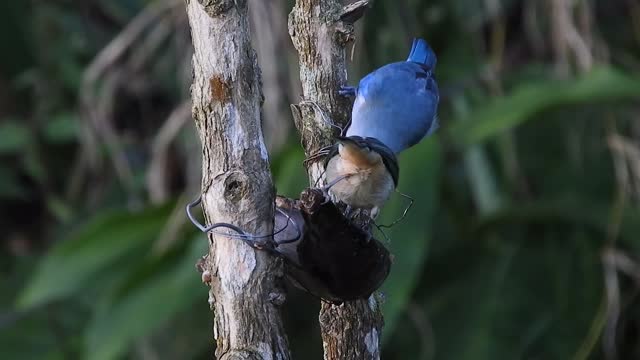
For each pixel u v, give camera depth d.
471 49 11.03
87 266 9.93
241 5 4.39
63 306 10.86
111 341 8.79
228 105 4.34
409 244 8.49
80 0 12.42
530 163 10.96
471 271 10.56
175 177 11.17
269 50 9.40
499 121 9.23
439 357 10.19
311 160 5.05
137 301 8.96
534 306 10.30
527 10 11.37
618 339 10.51
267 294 4.33
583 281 10.30
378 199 4.59
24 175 12.59
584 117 10.81
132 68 10.92
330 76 5.17
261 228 4.32
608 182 10.72
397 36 10.27
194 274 8.91
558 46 10.12
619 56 11.31
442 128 9.52
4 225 12.70
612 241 9.74
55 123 11.67
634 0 11.43
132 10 12.29
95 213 11.60
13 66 12.43
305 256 4.45
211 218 4.36
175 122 9.98
